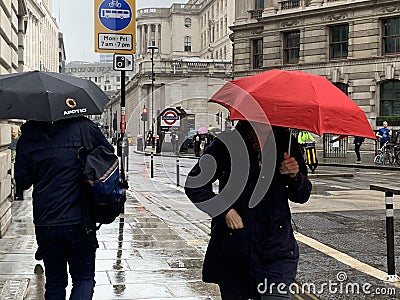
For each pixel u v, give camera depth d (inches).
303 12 1791.3
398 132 1336.1
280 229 163.2
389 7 1605.6
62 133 179.8
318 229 418.0
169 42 4254.4
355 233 401.1
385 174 1008.9
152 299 234.5
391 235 275.7
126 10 471.8
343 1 1707.7
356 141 1316.4
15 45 466.6
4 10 396.5
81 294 184.2
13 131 556.1
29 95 179.2
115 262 299.7
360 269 296.4
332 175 929.5
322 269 296.8
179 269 285.6
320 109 157.2
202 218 438.0
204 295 240.5
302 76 166.9
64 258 188.1
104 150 181.0
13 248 329.7
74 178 178.2
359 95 1678.2
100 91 202.1
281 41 1877.5
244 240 160.6
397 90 1614.2
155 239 365.1
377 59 1635.1
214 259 165.6
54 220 176.2
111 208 180.2
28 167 180.4
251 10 1969.7
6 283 253.3
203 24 4109.3
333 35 1755.7
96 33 467.2
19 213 475.5
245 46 1994.3
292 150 169.5
